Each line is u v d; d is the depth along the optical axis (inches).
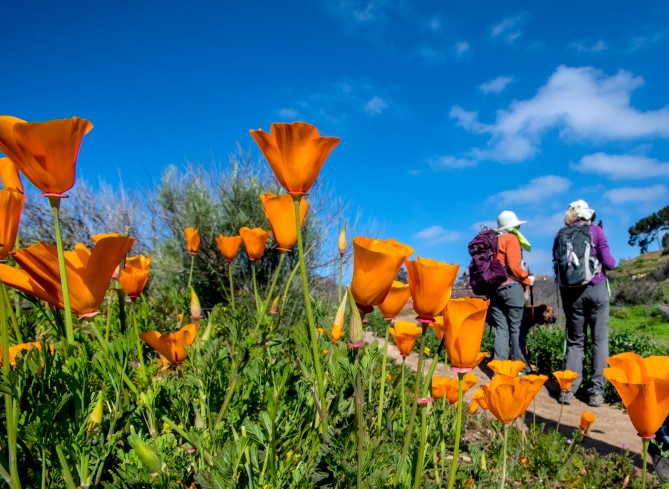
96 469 38.0
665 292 783.1
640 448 149.3
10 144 34.8
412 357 184.7
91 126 37.6
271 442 41.0
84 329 66.9
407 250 45.4
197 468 41.9
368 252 37.2
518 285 236.2
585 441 151.9
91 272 39.5
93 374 45.7
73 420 37.9
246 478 39.8
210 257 262.7
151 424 44.7
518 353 239.3
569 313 215.6
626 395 44.9
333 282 275.7
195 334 57.8
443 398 72.0
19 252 36.4
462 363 41.3
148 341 54.2
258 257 84.8
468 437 100.4
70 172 37.7
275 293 236.8
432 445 56.6
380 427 51.9
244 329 58.4
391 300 51.4
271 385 52.2
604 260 207.2
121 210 313.1
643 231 2425.0
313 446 45.0
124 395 46.5
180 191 282.7
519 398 51.9
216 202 280.2
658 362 48.6
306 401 51.0
